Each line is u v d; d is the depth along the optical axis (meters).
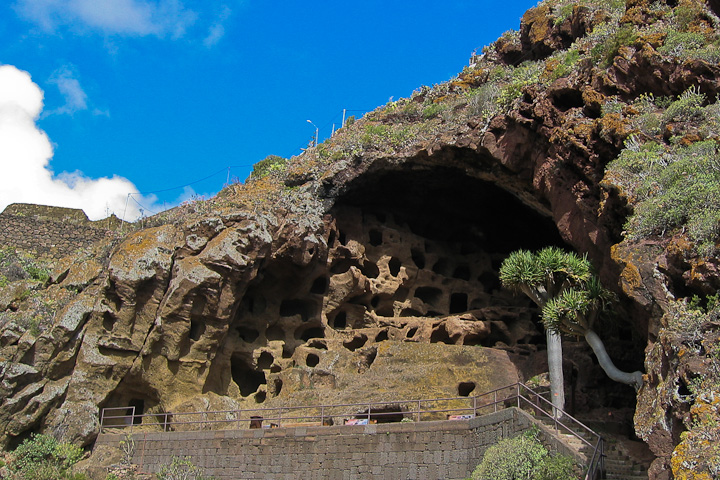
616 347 31.59
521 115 32.88
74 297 34.03
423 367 33.12
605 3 38.16
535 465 22.31
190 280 33.59
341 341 36.97
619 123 27.83
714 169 23.05
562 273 26.86
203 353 34.28
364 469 27.09
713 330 18.97
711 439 16.47
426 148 36.62
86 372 32.66
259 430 29.30
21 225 44.62
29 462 30.03
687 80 27.50
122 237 36.50
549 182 30.66
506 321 37.38
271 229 35.78
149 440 31.41
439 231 41.91
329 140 41.31
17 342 32.16
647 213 23.03
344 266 38.78
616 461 22.47
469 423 26.16
